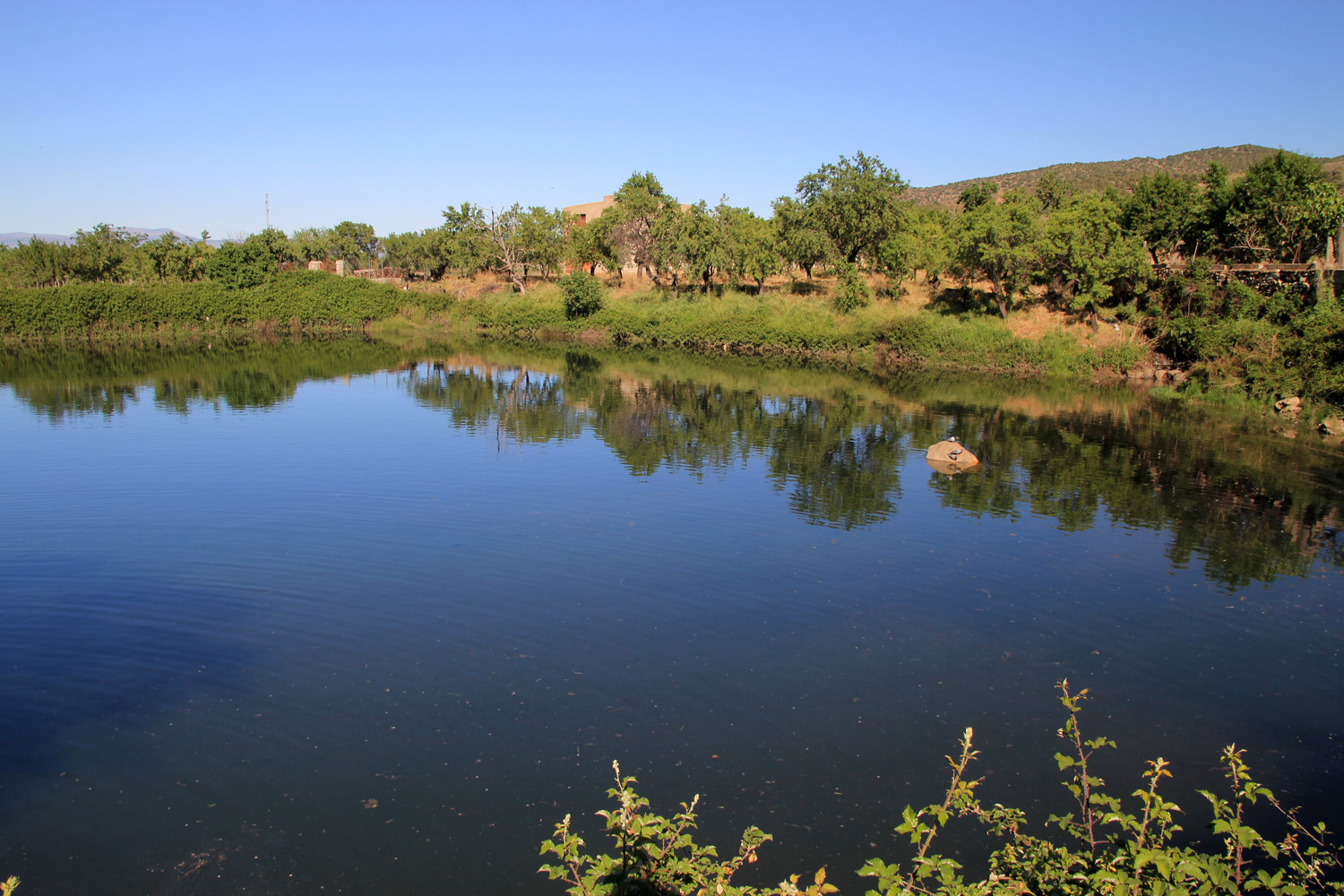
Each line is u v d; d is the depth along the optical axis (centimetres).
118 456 2502
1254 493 2247
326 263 9494
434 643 1289
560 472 2372
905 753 1028
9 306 6219
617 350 6188
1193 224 4834
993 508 2073
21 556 1630
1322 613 1463
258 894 789
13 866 820
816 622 1393
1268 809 930
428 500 2059
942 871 543
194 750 1009
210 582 1512
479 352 5956
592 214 10988
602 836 867
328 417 3219
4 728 1042
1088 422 3328
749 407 3641
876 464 2544
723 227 6719
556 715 1096
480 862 830
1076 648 1320
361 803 920
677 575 1584
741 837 866
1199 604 1495
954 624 1398
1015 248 5075
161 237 8544
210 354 5659
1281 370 3619
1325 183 4416
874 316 5778
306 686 1155
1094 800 611
